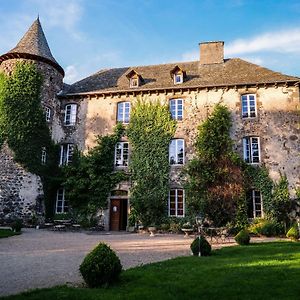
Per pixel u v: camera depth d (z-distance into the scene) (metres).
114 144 22.56
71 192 21.69
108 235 17.92
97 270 6.43
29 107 21.77
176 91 22.48
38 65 22.80
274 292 5.91
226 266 8.25
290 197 19.61
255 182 20.17
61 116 23.88
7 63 22.45
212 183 20.14
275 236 18.47
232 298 5.62
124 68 26.97
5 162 20.88
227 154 20.42
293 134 20.45
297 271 7.54
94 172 21.80
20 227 17.66
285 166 20.11
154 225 19.86
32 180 21.11
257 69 23.08
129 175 21.78
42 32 24.95
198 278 6.96
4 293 6.03
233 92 21.80
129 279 6.93
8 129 21.14
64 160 23.36
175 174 21.25
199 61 25.20
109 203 21.78
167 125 22.05
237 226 19.27
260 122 21.03
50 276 7.42
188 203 20.09
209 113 21.72
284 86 21.27
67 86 25.81
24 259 9.55
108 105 23.42
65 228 20.34
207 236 17.80
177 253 11.11
